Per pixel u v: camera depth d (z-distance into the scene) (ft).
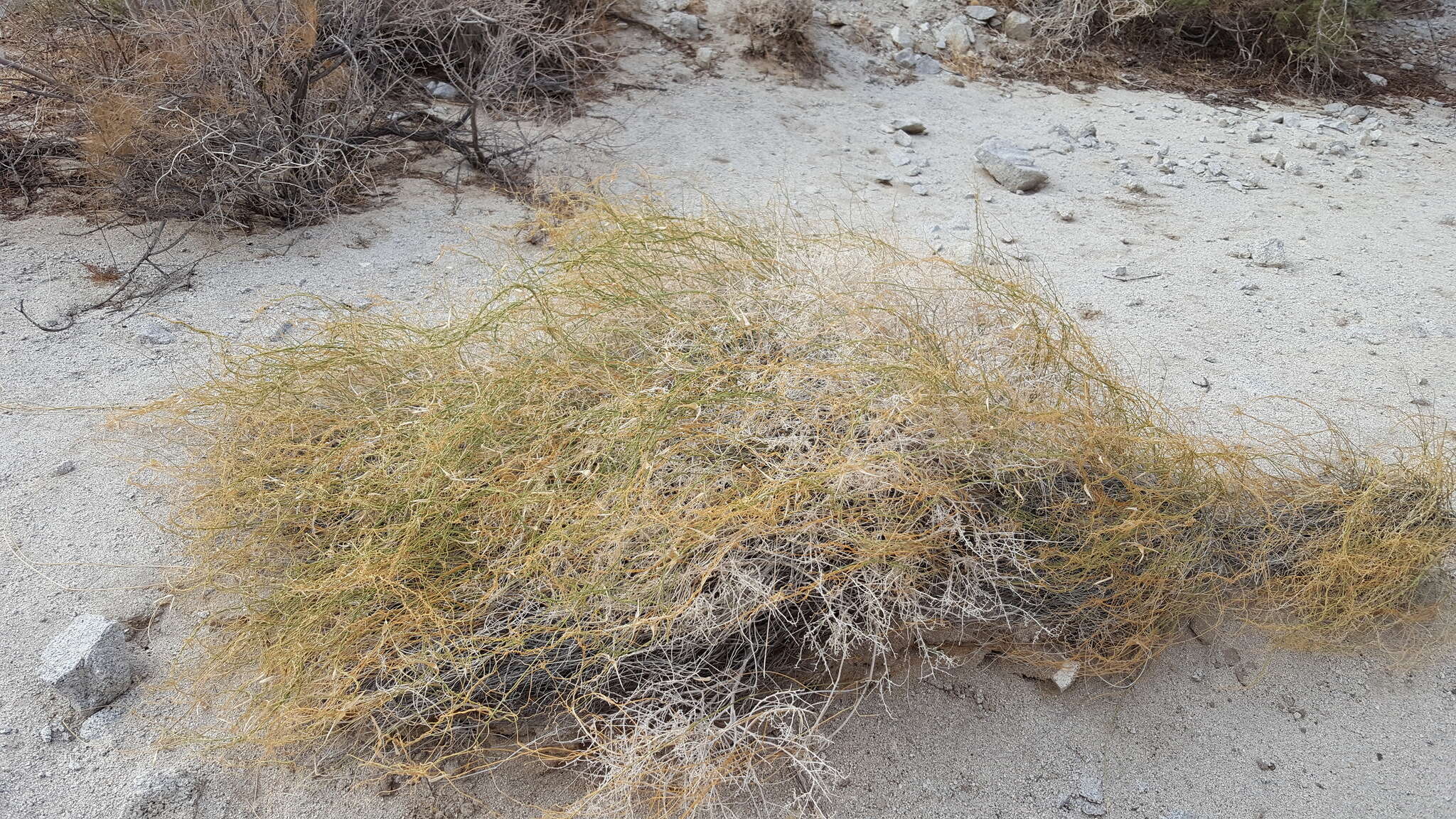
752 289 9.96
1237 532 9.05
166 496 9.33
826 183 16.96
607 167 16.52
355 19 15.12
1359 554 8.69
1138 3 23.72
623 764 6.87
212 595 8.45
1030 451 8.38
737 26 21.91
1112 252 15.43
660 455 7.86
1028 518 8.18
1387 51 26.68
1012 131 20.39
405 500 8.05
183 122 13.87
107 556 8.67
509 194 15.49
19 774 6.98
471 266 13.39
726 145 17.93
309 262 13.21
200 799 6.99
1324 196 18.39
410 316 11.93
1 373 10.60
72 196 14.20
